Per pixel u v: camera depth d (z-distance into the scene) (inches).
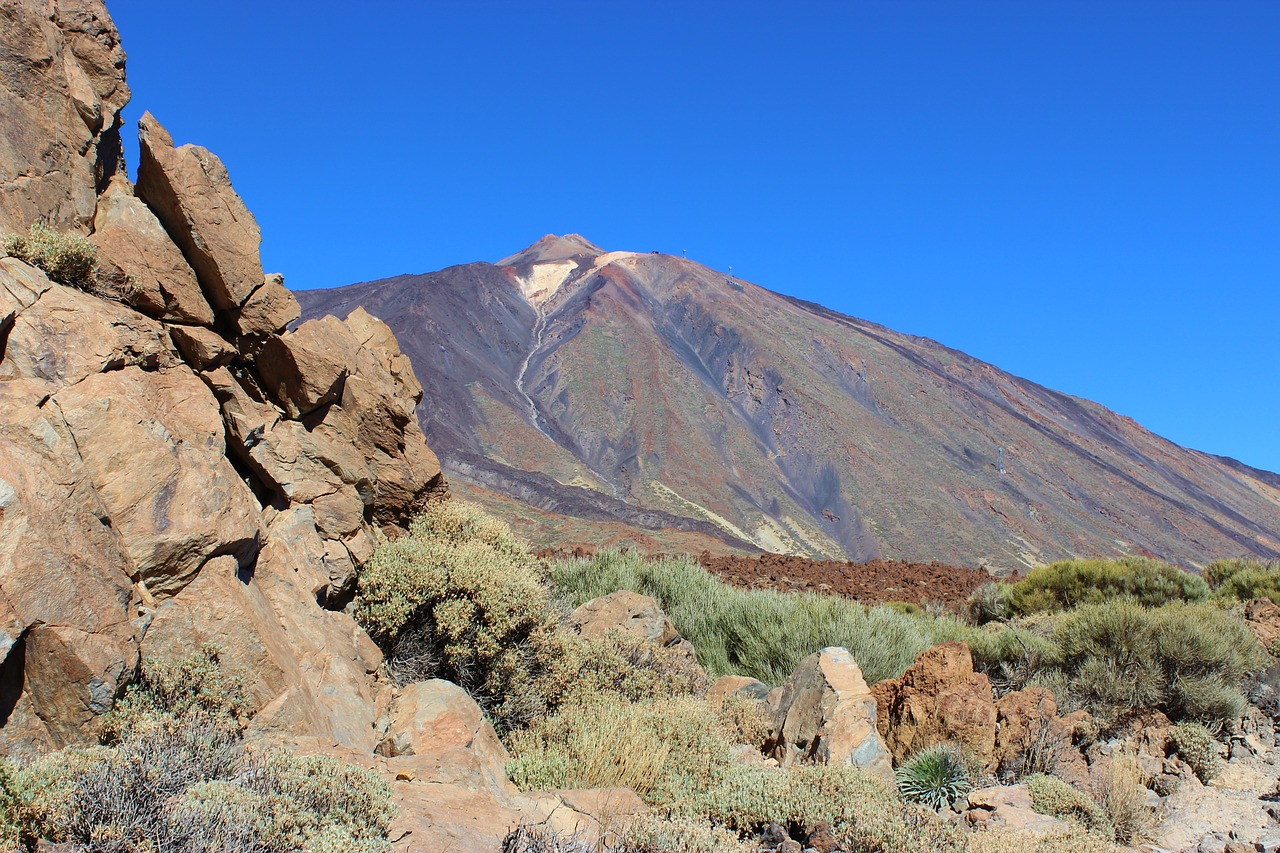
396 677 289.1
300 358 310.7
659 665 382.6
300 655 245.3
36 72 263.6
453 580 305.3
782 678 433.1
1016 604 668.1
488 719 283.0
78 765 161.5
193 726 185.8
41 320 220.8
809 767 265.9
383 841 165.3
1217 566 724.7
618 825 212.4
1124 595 630.5
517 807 211.3
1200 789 314.7
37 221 253.8
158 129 288.5
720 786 255.9
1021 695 334.0
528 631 319.3
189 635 214.2
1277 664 422.0
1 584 176.6
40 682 182.1
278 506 292.2
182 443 236.5
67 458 201.2
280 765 179.6
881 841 225.8
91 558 195.5
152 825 152.0
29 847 147.3
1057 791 281.7
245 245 303.7
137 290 266.1
